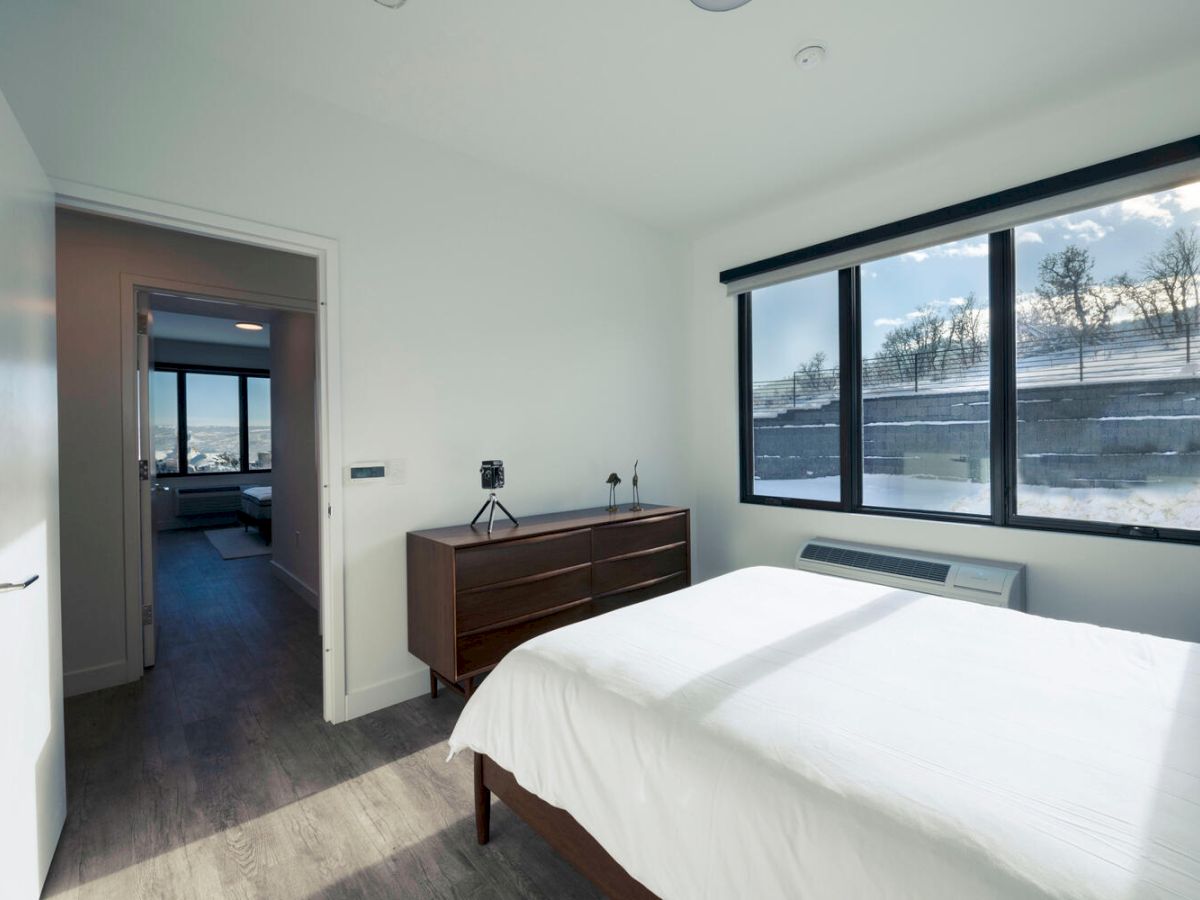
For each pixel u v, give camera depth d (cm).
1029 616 174
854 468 326
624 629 166
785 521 354
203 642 334
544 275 317
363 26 194
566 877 155
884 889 80
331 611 241
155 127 200
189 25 194
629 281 363
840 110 245
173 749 220
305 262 358
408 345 263
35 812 146
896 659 142
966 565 266
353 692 247
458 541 236
